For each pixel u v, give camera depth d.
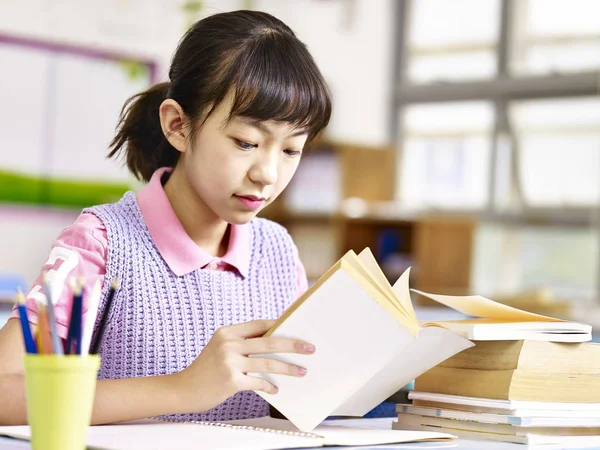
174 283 1.54
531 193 7.43
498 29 7.53
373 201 6.69
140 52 6.29
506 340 1.31
